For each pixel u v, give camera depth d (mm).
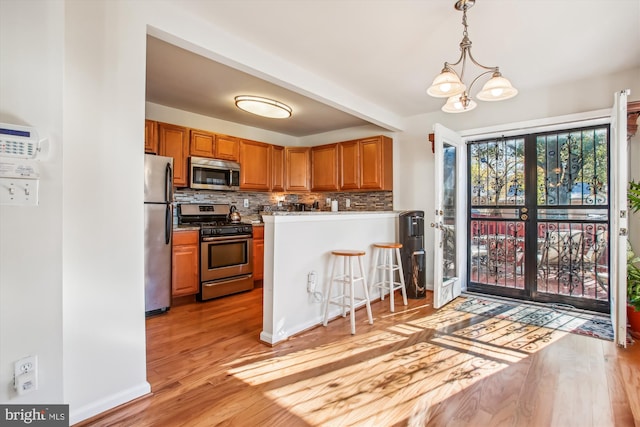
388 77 3137
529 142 3814
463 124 4016
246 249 4285
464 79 3199
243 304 3717
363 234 3664
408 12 2078
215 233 3924
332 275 3018
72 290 1593
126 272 1787
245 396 1868
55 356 1455
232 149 4551
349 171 4816
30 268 1382
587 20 2170
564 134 3604
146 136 3668
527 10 2055
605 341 2623
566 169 3600
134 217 1813
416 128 4410
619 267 2529
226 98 3760
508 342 2613
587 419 1648
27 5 1367
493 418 1661
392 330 2889
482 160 4148
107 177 1707
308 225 2957
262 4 2000
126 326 1789
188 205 4324
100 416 1671
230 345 2580
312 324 2996
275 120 4734
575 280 3566
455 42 2469
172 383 2004
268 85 3348
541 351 2441
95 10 1658
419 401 1813
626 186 2506
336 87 3344
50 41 1432
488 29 2287
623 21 2182
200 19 2143
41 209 1409
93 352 1665
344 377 2076
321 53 2646
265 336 2623
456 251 3984
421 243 4043
